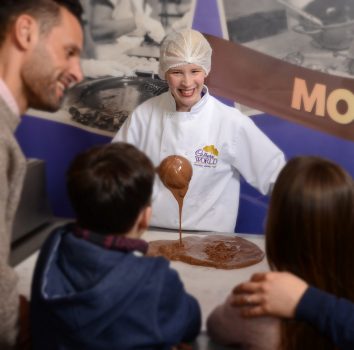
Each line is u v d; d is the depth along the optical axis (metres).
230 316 0.83
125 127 1.92
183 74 1.68
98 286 0.73
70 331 0.75
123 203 0.79
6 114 0.88
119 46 2.29
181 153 1.80
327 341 0.80
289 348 0.80
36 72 0.89
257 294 0.79
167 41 1.68
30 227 1.45
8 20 0.87
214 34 2.23
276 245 0.82
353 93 2.21
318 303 0.75
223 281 1.13
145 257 0.81
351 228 0.80
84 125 2.41
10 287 0.83
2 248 0.83
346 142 2.27
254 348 0.81
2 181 0.84
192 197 1.81
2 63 0.89
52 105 0.95
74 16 0.92
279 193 0.81
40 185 1.49
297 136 2.30
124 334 0.75
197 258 1.23
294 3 2.14
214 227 1.84
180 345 0.85
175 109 1.81
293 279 0.78
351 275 0.82
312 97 2.24
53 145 2.46
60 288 0.78
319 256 0.79
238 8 2.19
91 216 0.80
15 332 0.85
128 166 0.80
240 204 2.38
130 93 2.33
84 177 0.79
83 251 0.77
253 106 2.29
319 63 2.20
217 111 1.81
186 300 0.84
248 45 2.22
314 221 0.77
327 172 0.79
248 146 1.79
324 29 2.15
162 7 2.22
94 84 2.34
